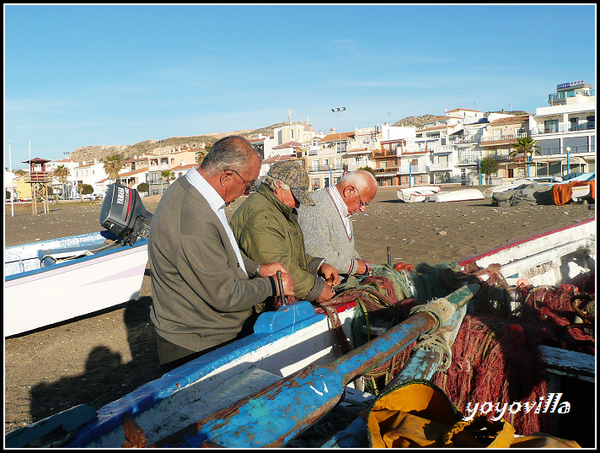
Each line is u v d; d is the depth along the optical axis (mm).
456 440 1451
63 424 1448
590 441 2182
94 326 6008
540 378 2117
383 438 1508
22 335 5766
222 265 2209
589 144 55406
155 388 1762
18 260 6852
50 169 95062
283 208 2900
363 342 2809
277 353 2299
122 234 6488
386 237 12344
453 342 2215
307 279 2777
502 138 64750
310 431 1764
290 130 84188
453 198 27938
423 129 79188
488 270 3385
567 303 2848
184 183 2307
